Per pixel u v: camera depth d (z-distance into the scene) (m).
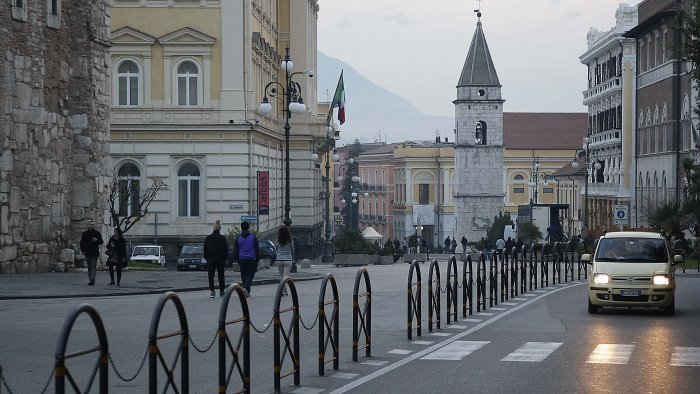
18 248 50.78
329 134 105.75
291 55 118.94
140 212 73.25
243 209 84.44
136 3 84.31
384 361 24.48
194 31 84.19
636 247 37.69
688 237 93.25
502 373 22.53
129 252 81.88
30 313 34.47
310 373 22.70
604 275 36.28
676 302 42.31
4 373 21.62
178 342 17.53
